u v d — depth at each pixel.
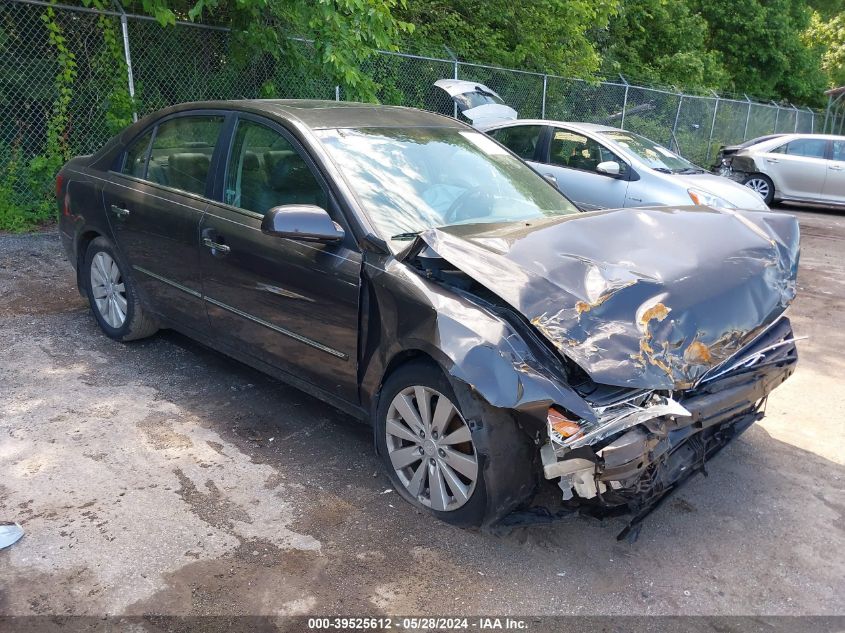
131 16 8.09
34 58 7.93
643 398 2.65
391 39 9.97
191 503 3.18
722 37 25.42
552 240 3.06
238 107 4.10
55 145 8.13
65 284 6.21
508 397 2.60
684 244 3.21
